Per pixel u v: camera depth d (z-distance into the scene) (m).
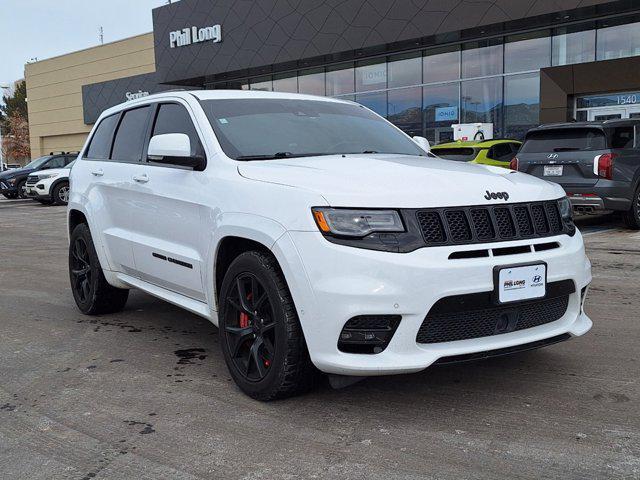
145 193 4.44
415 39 18.39
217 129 4.04
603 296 5.73
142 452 2.89
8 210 19.09
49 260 9.01
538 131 10.20
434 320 3.02
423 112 20.25
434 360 2.97
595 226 10.77
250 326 3.45
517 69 18.03
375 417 3.19
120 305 5.50
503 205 3.23
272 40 21.84
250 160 3.81
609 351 4.17
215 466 2.74
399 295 2.92
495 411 3.24
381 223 3.00
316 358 3.07
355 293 2.93
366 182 3.19
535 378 3.69
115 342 4.67
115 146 5.21
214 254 3.66
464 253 3.05
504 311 3.16
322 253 3.01
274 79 24.36
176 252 4.08
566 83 16.73
